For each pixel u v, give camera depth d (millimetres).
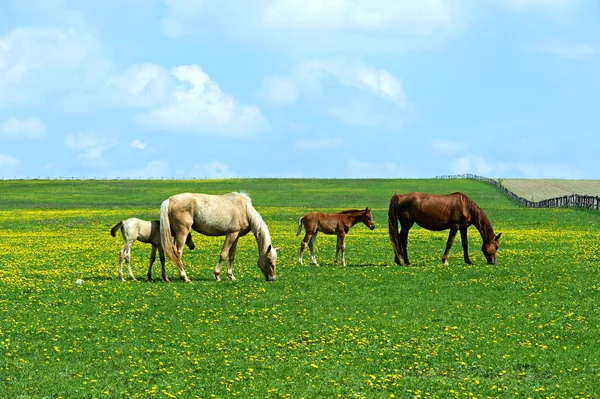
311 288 22516
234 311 19078
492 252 28016
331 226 28297
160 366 14164
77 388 12680
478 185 120875
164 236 23391
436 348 15336
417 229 47969
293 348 15461
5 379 13125
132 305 19703
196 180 141750
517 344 15680
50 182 132625
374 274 25375
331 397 12328
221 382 13102
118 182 134000
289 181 138875
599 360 14375
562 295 21016
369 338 16266
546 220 51469
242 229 24109
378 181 137000
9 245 37062
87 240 40344
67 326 17328
